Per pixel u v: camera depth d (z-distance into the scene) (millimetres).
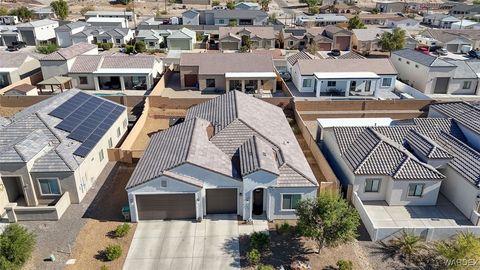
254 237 24938
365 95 55344
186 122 35125
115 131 38656
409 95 54094
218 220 27844
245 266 23547
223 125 32688
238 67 57188
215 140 31094
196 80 58281
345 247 25234
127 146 37969
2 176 28047
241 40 85375
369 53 85250
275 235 26328
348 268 22609
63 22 98312
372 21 119750
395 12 151625
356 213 23938
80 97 39500
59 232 26422
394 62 65938
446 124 36125
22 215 27484
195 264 23656
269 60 58781
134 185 26375
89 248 24891
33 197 29031
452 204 30281
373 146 31172
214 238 25953
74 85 56844
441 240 25984
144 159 30188
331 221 22859
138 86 57156
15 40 87938
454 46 86000
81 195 30203
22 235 22484
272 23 111188
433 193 29609
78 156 30422
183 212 27797
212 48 87250
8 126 31672
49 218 27688
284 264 23672
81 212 28766
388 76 56531
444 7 161625
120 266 23406
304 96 54750
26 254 22141
